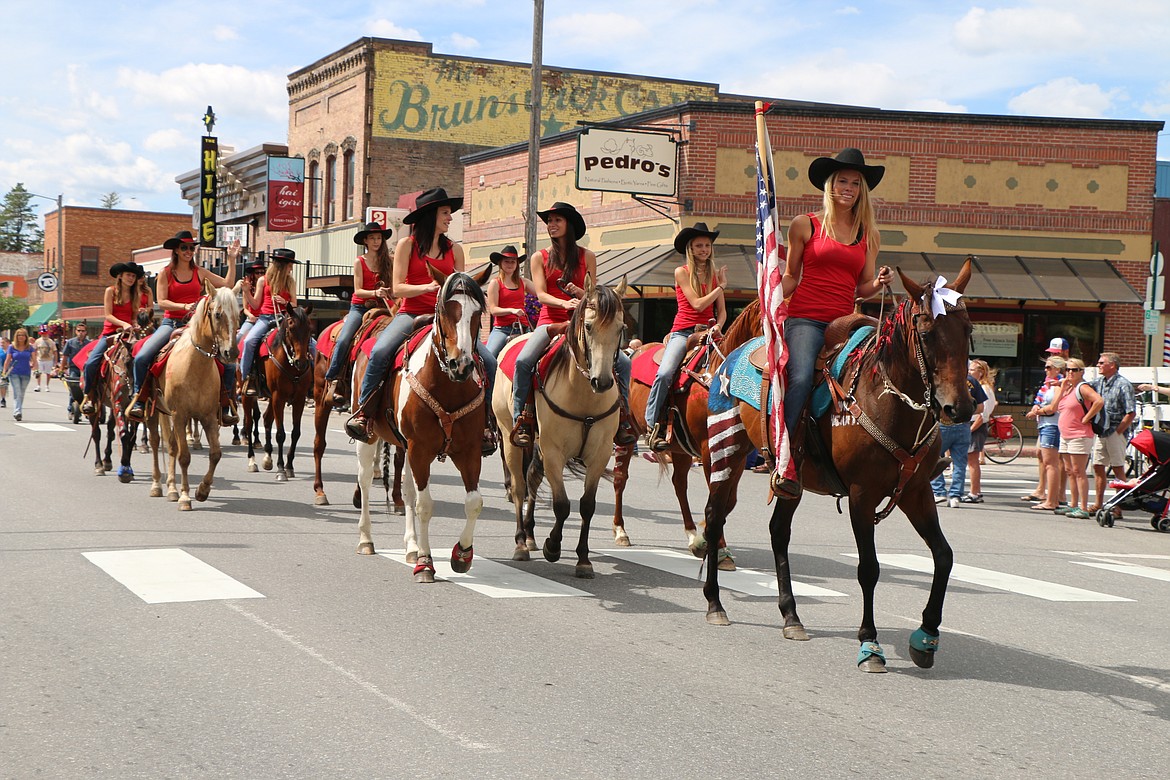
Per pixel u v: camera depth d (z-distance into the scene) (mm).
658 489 16047
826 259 7082
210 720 5238
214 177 49594
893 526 13125
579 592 8500
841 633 7449
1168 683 6527
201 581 8328
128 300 15742
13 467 16031
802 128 26359
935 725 5539
